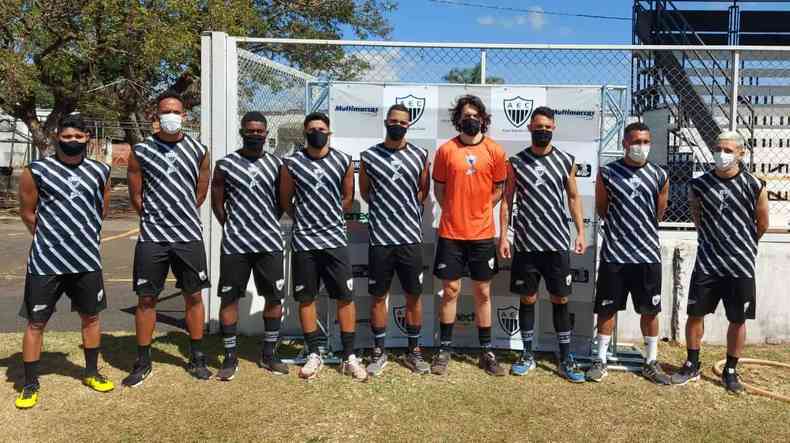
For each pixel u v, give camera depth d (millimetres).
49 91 16891
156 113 4258
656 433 3682
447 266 4520
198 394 4148
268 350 4629
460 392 4258
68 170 3928
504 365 4840
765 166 6492
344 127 4984
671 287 5527
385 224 4438
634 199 4359
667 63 6816
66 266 3938
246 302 5520
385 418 3820
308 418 3803
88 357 4184
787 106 8336
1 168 24016
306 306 4496
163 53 13141
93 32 13742
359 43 5234
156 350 5035
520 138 5008
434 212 5055
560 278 4500
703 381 4562
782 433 3709
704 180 4355
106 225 14453
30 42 13016
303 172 4324
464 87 4984
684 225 5762
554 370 4738
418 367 4602
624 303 4551
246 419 3773
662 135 6738
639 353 5094
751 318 4324
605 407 4051
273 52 9023
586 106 4934
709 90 7609
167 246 4207
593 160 4941
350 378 4488
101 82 16000
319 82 5027
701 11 11680
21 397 3914
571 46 5188
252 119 4273
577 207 4547
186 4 13320
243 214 4328
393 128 4363
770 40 11828
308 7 17547
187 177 4227
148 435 3562
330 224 4398
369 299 5070
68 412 3842
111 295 7156
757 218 4328
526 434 3637
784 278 5453
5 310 6363
